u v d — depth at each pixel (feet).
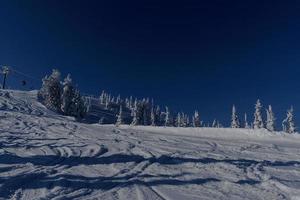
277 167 43.16
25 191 25.55
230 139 86.28
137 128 121.19
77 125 98.68
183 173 36.78
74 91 231.50
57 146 52.54
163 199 25.81
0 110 127.75
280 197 27.76
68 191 26.27
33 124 89.92
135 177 33.35
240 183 32.81
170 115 374.63
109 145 58.29
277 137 91.50
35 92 281.33
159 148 57.88
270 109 252.21
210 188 30.40
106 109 529.04
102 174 33.81
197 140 76.59
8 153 41.55
